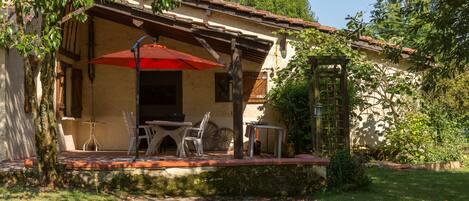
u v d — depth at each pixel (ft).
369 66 41.63
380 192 28.58
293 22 43.06
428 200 26.37
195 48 44.86
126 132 45.27
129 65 37.09
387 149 41.88
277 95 41.83
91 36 45.39
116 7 36.99
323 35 42.27
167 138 44.50
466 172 36.58
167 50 33.63
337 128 35.29
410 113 41.98
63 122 41.70
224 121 44.80
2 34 21.12
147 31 39.50
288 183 29.55
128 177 29.01
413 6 26.53
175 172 29.19
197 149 36.04
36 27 29.19
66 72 42.83
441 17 24.31
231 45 32.96
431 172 36.17
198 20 43.60
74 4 22.24
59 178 28.37
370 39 42.63
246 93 43.75
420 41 27.66
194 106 45.34
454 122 42.39
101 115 45.60
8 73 33.19
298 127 41.01
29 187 27.68
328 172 29.71
